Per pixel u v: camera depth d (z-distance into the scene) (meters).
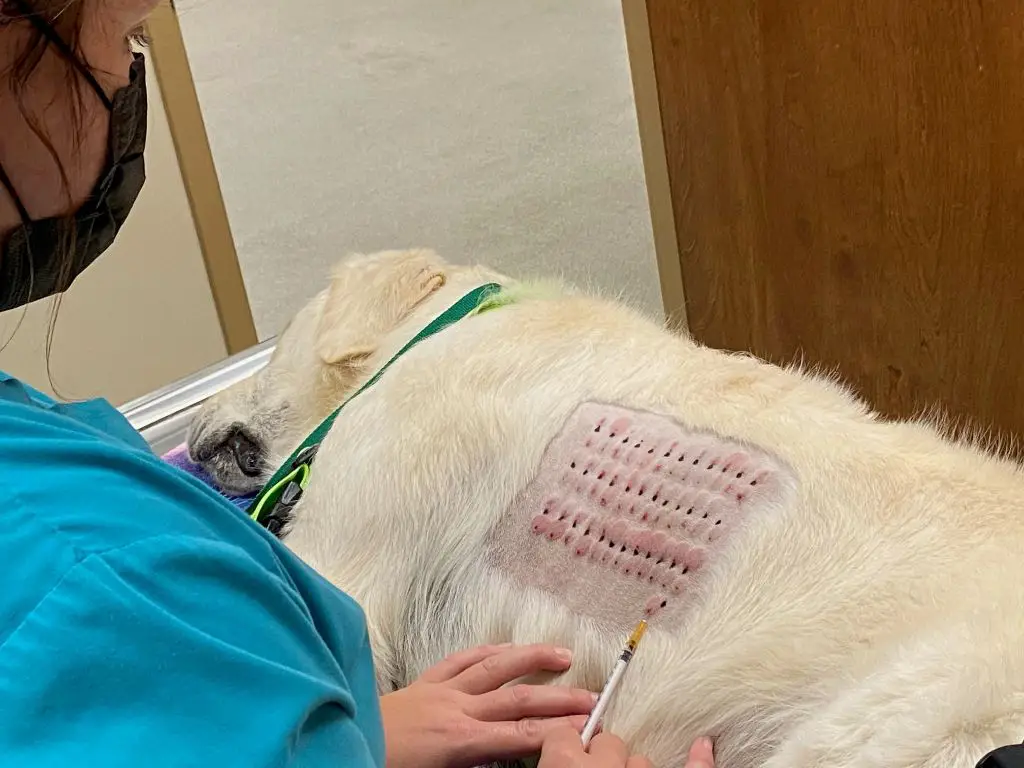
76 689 0.45
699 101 2.46
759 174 2.42
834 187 2.27
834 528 1.03
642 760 0.93
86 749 0.45
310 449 1.38
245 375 1.85
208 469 1.58
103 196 0.73
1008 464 1.11
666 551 1.08
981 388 2.19
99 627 0.46
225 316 2.26
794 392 1.19
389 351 1.42
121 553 0.48
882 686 0.90
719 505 1.08
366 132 2.34
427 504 1.23
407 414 1.28
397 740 0.94
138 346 2.13
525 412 1.23
